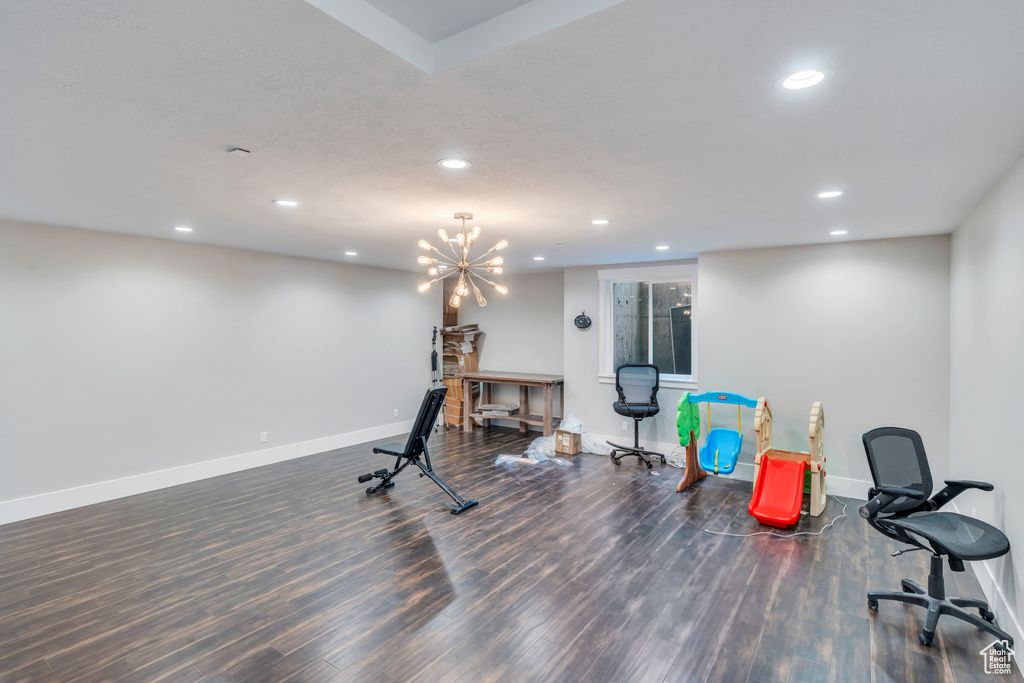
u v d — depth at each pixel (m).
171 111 1.91
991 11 1.27
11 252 4.00
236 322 5.43
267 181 2.83
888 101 1.81
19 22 1.32
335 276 6.43
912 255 4.42
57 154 2.38
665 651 2.37
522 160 2.46
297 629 2.54
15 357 4.02
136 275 4.68
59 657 2.32
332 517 4.07
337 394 6.47
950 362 4.25
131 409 4.66
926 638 2.42
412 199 3.22
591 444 6.52
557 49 1.48
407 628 2.55
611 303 6.61
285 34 1.40
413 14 1.49
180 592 2.90
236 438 5.45
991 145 2.22
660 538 3.67
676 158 2.42
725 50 1.48
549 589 2.94
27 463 4.08
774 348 5.01
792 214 3.59
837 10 1.28
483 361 8.23
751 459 5.15
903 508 2.99
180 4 1.25
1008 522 2.54
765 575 3.12
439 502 4.44
